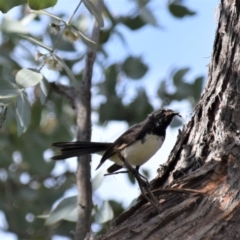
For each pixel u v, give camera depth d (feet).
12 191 48.52
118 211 41.63
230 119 29.17
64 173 49.83
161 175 30.71
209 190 27.76
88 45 28.45
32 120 45.96
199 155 29.89
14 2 26.76
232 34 30.55
